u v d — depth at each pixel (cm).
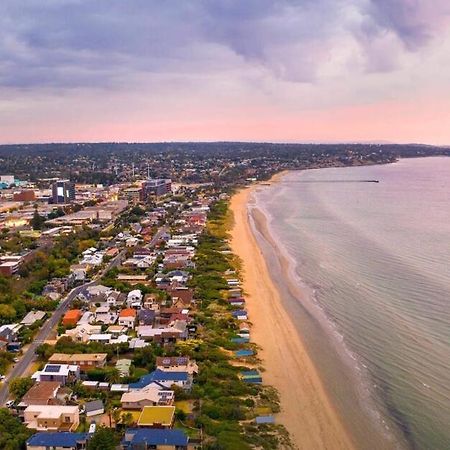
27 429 9356
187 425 9431
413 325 13838
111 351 12575
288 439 9062
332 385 11000
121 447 8831
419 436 9194
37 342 13450
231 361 12206
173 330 13550
